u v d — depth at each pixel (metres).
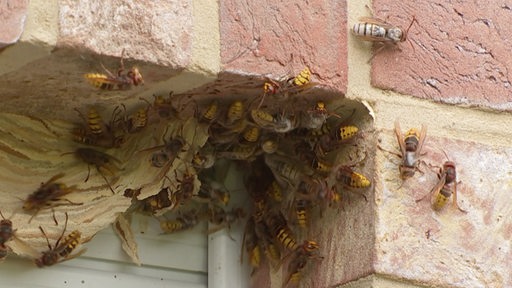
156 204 3.27
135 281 3.30
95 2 2.72
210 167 3.47
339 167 3.15
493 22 3.31
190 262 3.41
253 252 3.42
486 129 3.22
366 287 3.00
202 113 3.11
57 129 3.12
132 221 3.33
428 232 3.06
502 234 3.13
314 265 3.24
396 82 3.15
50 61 2.72
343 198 3.17
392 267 2.99
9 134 3.05
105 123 3.13
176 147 3.14
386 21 3.17
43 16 2.66
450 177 3.07
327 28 3.08
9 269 3.11
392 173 3.08
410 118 3.14
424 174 3.11
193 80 2.90
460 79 3.22
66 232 3.08
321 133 3.18
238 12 2.95
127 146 3.21
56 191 3.06
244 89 2.99
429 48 3.21
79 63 2.74
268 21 2.99
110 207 3.14
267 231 3.38
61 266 3.18
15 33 2.62
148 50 2.79
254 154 3.33
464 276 3.05
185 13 2.86
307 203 3.28
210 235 3.45
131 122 3.11
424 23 3.22
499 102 3.24
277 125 3.11
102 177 3.14
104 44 2.72
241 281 3.43
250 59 2.94
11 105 3.01
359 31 3.09
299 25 3.04
